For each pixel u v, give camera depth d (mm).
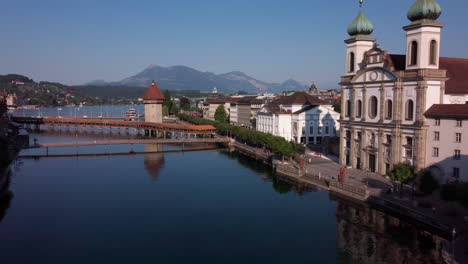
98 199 96438
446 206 75125
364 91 108062
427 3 89188
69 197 98438
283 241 69062
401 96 95812
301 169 112562
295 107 169250
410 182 87625
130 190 104812
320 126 166375
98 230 75750
